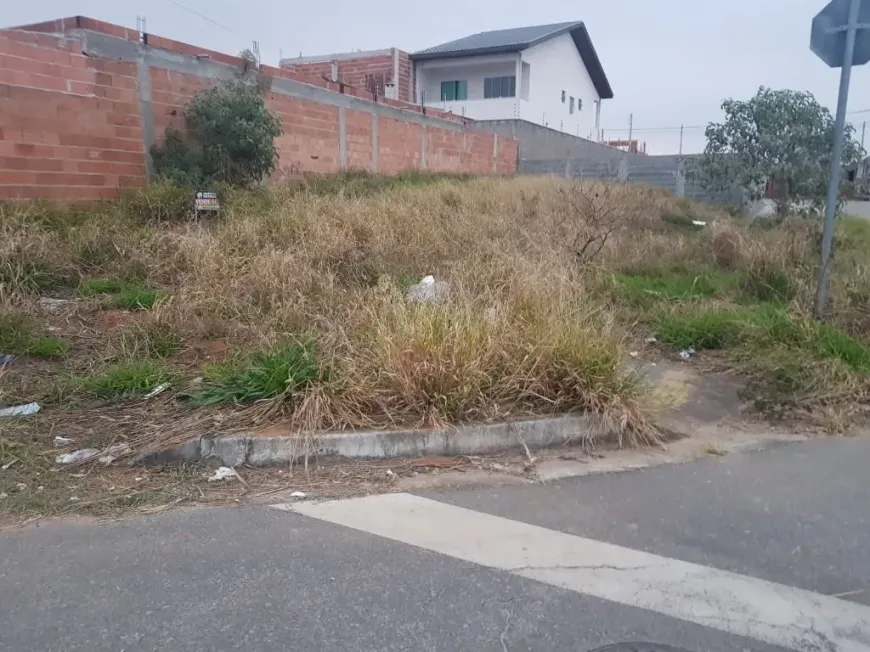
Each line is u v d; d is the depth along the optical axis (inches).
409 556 126.9
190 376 200.1
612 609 112.3
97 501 144.7
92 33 350.9
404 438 171.2
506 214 415.2
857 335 250.1
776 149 472.7
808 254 329.7
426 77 1181.1
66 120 334.3
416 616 109.7
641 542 132.8
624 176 756.6
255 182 423.5
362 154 581.0
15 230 277.3
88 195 347.6
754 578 121.3
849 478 162.2
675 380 223.5
